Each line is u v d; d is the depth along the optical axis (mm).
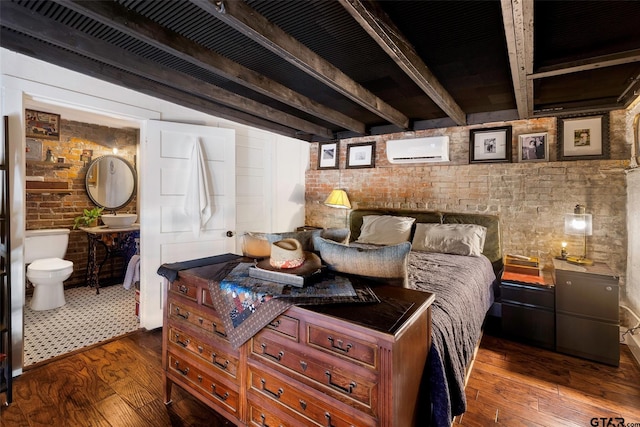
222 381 1562
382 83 2381
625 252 2721
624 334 2684
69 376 2137
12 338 2105
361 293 1379
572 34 1659
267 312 1343
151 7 1453
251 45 1842
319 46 1810
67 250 4012
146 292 2854
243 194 3977
